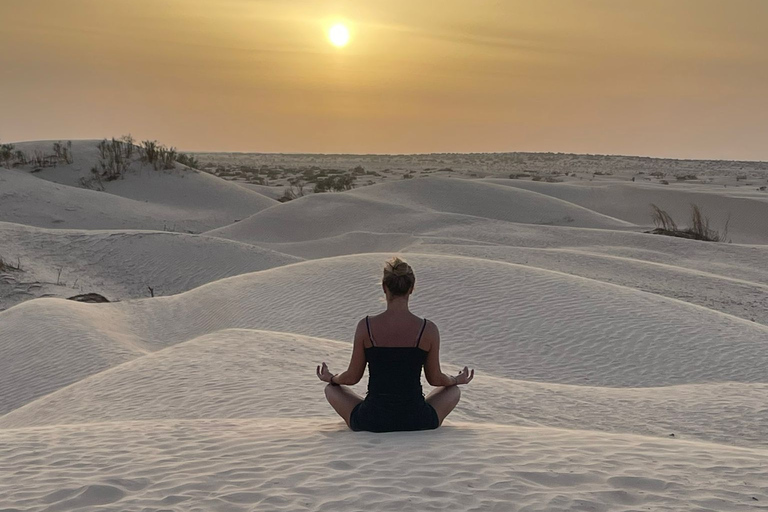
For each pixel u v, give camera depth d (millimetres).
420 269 25594
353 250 46625
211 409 12008
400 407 6492
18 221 59938
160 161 80812
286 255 43312
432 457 5883
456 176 120438
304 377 14164
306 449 6297
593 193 77688
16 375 20234
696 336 20672
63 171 78625
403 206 59344
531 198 65062
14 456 6723
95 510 5066
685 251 43781
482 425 7680
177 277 39094
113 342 22391
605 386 17516
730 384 16328
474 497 5062
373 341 6246
